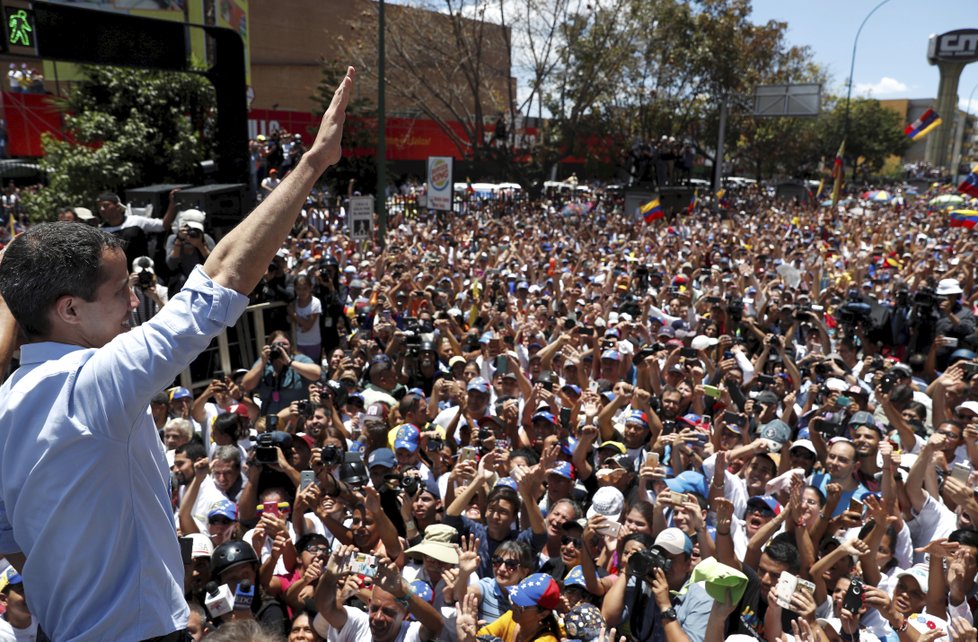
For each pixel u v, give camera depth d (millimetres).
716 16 43875
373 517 5230
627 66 39812
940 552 4488
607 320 11766
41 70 25375
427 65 37688
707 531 4895
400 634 4418
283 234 1270
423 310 11945
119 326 1334
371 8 37844
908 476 5875
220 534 5418
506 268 16828
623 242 24188
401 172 44938
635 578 4414
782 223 32875
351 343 10383
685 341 10547
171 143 17297
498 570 4738
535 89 38156
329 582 4383
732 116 48906
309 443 6457
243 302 1240
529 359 9516
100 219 9102
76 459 1184
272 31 46156
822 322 11211
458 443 7438
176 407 7242
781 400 8211
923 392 9797
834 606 4648
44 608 1278
